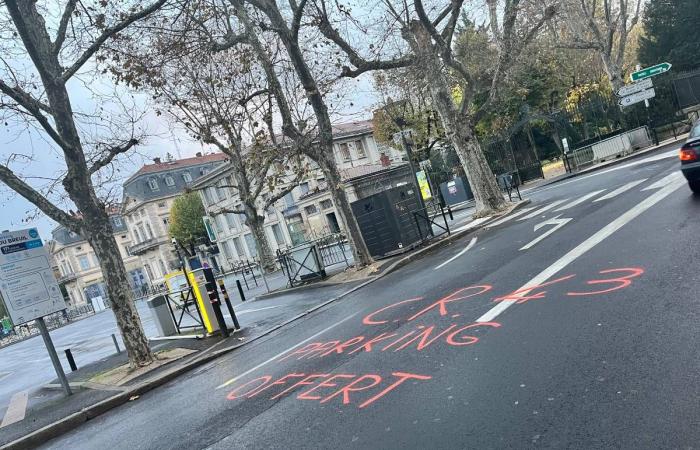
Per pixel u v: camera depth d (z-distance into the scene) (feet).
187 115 65.31
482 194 58.95
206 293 39.34
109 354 49.03
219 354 32.45
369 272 45.70
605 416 10.89
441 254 43.96
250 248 172.24
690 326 14.01
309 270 53.57
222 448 15.37
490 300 22.48
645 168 54.95
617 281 19.71
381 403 15.01
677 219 26.89
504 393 13.20
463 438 11.57
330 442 13.44
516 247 33.76
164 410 22.66
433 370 16.31
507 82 91.81
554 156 124.26
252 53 52.49
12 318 29.96
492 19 62.39
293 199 158.61
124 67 43.14
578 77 134.51
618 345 14.12
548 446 10.38
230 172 159.94
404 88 86.43
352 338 24.02
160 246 222.48
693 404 10.45
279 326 36.14
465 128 59.06
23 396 36.78
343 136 167.73
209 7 46.09
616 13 131.03
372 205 52.75
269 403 18.37
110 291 33.96
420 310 24.86
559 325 16.89
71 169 33.60
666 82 83.61
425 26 51.83
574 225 34.73
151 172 226.17
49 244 269.85
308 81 46.96
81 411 26.22
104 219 34.37
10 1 30.37
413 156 112.98
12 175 32.94
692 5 127.75
